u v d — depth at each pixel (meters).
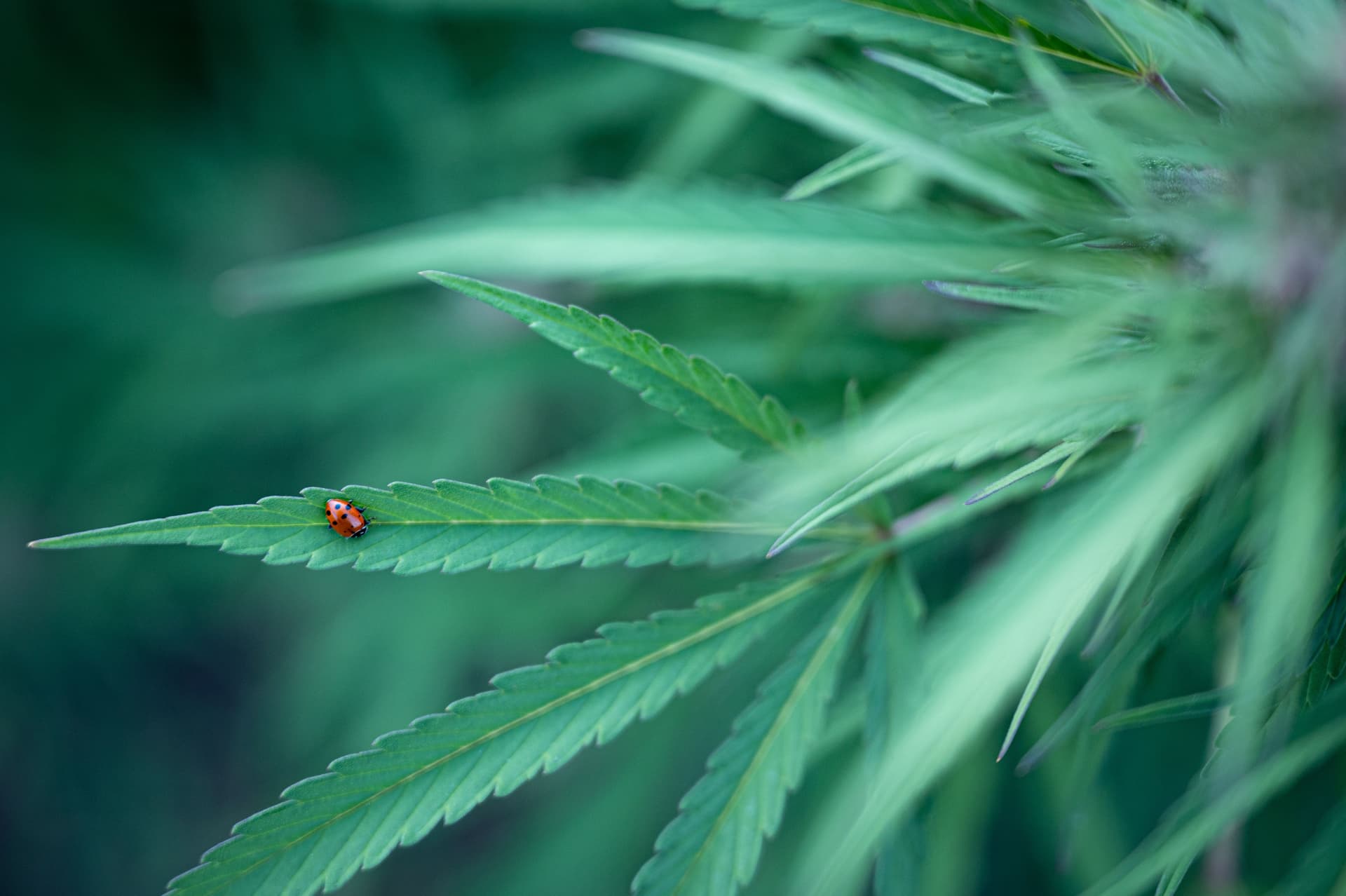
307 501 0.36
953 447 0.35
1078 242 0.36
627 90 0.67
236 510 0.36
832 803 0.43
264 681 1.42
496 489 0.37
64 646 1.19
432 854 1.39
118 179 0.89
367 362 0.79
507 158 0.79
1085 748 0.38
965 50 0.37
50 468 0.91
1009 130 0.37
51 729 1.28
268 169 0.89
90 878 1.37
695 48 0.41
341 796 0.36
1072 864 0.50
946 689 0.35
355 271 0.44
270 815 0.36
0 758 1.28
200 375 0.86
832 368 0.44
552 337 0.37
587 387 0.69
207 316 0.88
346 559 0.36
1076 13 0.37
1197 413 0.35
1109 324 0.35
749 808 0.38
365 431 0.87
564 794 0.73
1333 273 0.34
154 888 1.38
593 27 0.69
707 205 0.41
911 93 0.42
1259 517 0.36
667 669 0.38
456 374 0.70
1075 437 0.36
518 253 0.43
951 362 0.36
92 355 0.88
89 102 0.87
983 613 0.37
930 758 0.35
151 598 1.11
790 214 0.41
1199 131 0.35
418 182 0.83
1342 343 0.35
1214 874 0.43
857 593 0.39
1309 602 0.35
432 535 0.37
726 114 0.52
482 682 1.04
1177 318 0.34
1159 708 0.37
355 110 0.86
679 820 0.38
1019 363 0.35
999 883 0.72
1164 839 0.37
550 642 0.74
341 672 0.82
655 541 0.38
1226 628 0.39
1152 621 0.37
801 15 0.38
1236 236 0.35
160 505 0.96
